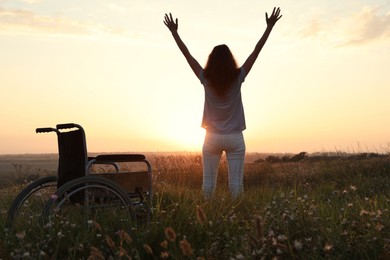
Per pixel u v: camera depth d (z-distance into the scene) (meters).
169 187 7.89
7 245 4.09
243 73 6.15
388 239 3.56
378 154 16.58
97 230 4.40
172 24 6.36
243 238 3.84
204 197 6.03
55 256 3.67
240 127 6.32
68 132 5.20
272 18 6.14
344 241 3.84
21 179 9.23
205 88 6.25
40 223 4.44
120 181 5.20
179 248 3.81
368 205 5.32
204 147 6.45
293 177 13.18
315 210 4.80
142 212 5.17
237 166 6.40
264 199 6.26
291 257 3.47
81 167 5.06
